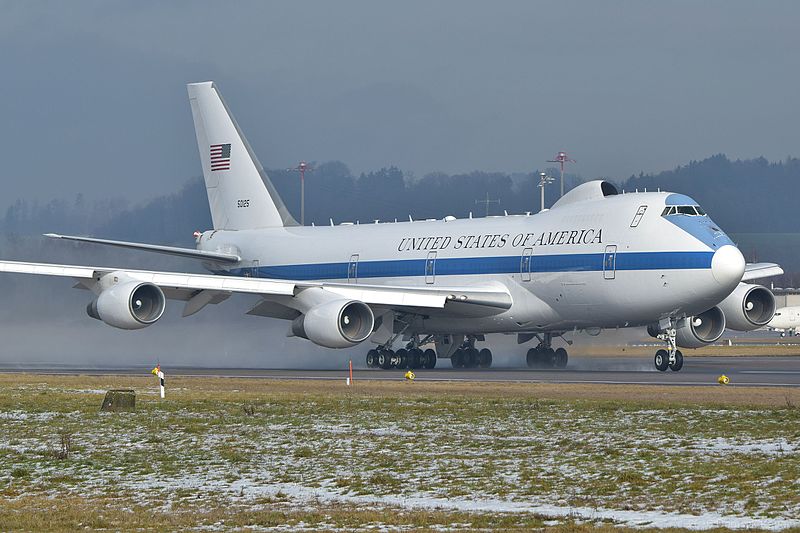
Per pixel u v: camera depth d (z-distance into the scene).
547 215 138.38
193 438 71.62
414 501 50.75
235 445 68.44
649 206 127.81
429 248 148.62
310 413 83.69
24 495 54.69
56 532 44.62
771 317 138.12
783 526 43.09
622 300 128.12
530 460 60.22
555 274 133.25
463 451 63.84
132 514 48.88
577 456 60.94
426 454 63.12
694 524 44.00
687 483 52.50
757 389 99.06
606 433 69.19
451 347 151.00
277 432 73.56
